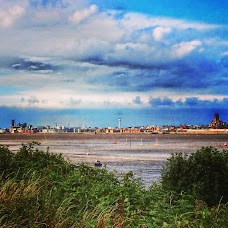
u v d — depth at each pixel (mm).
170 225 8445
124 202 9344
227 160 12820
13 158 12203
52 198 9344
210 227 8961
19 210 8133
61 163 13438
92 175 12656
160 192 11336
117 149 109688
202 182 12398
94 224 8016
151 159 62219
